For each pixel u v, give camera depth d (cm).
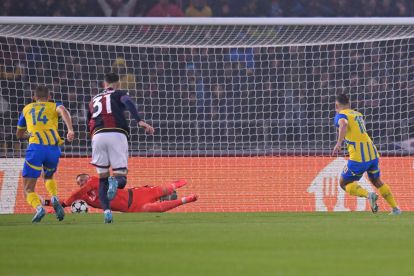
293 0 8831
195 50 7219
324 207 5488
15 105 6838
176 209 5422
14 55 7100
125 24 5375
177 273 2017
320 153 6169
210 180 5494
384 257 2322
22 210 5372
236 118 7056
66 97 7112
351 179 4488
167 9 8681
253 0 8794
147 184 5466
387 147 6159
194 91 6688
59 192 5400
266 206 5466
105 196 3872
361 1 8844
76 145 6594
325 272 2012
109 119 3822
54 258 2347
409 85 7050
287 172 5525
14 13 8494
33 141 4012
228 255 2391
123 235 3069
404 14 8875
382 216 4409
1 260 2308
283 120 6900
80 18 5344
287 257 2333
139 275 1992
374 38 6078
